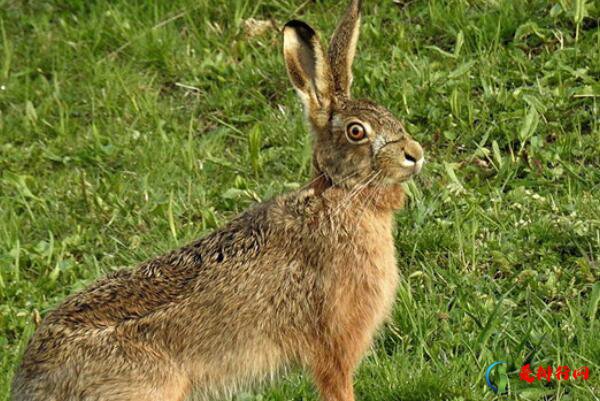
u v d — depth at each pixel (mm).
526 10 14914
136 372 9703
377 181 9836
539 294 11297
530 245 11789
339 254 9883
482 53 14414
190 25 16062
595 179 12500
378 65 14492
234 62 15359
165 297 9859
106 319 9781
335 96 10078
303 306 9984
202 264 9977
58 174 14008
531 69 14148
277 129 14062
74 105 15188
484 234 12047
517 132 13234
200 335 9875
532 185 12625
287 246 9977
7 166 14258
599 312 11047
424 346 10805
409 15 15453
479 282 11445
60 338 9727
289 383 10805
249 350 10016
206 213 12680
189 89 15164
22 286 12133
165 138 14164
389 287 10164
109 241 12852
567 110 13492
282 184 13203
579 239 11781
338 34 10359
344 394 10203
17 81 15578
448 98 13836
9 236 12883
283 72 14898
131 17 16297
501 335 10844
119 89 15172
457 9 15070
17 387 9836
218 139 14242
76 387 9641
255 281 9922
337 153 9914
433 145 13406
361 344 10148
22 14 16812
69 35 16219
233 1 16203
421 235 11961
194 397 10117
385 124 9789
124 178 13773
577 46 14266
